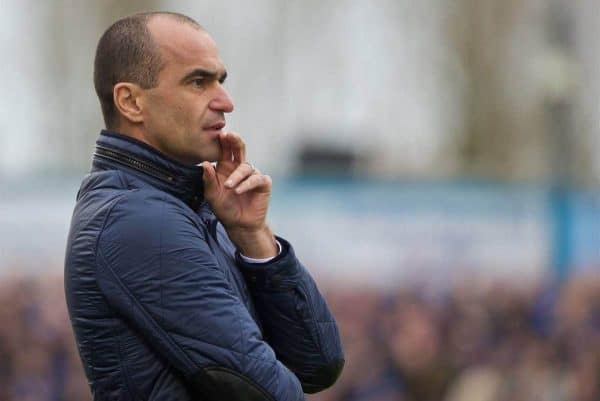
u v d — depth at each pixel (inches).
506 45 3277.6
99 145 490.9
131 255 458.3
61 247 1422.2
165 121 483.5
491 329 1433.3
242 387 453.4
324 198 1461.6
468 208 1467.8
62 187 1423.5
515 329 1430.9
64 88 3036.4
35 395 1402.6
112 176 480.4
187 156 487.5
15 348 1412.4
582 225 1473.9
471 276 1457.9
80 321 467.2
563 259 1469.0
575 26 1824.6
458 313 1438.2
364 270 1450.5
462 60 3304.6
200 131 485.7
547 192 1480.1
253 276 495.2
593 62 2480.3
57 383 1405.0
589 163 2426.2
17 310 1413.6
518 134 3193.9
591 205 1481.3
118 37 488.1
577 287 1440.7
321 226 1457.9
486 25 3292.3
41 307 1416.1
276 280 494.3
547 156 1803.6
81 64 3070.9
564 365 1384.1
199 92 486.6
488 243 1467.8
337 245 1456.7
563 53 1788.9
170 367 462.3
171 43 483.8
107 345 463.8
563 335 1406.3
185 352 453.7
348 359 1412.4
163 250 458.3
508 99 3253.0
